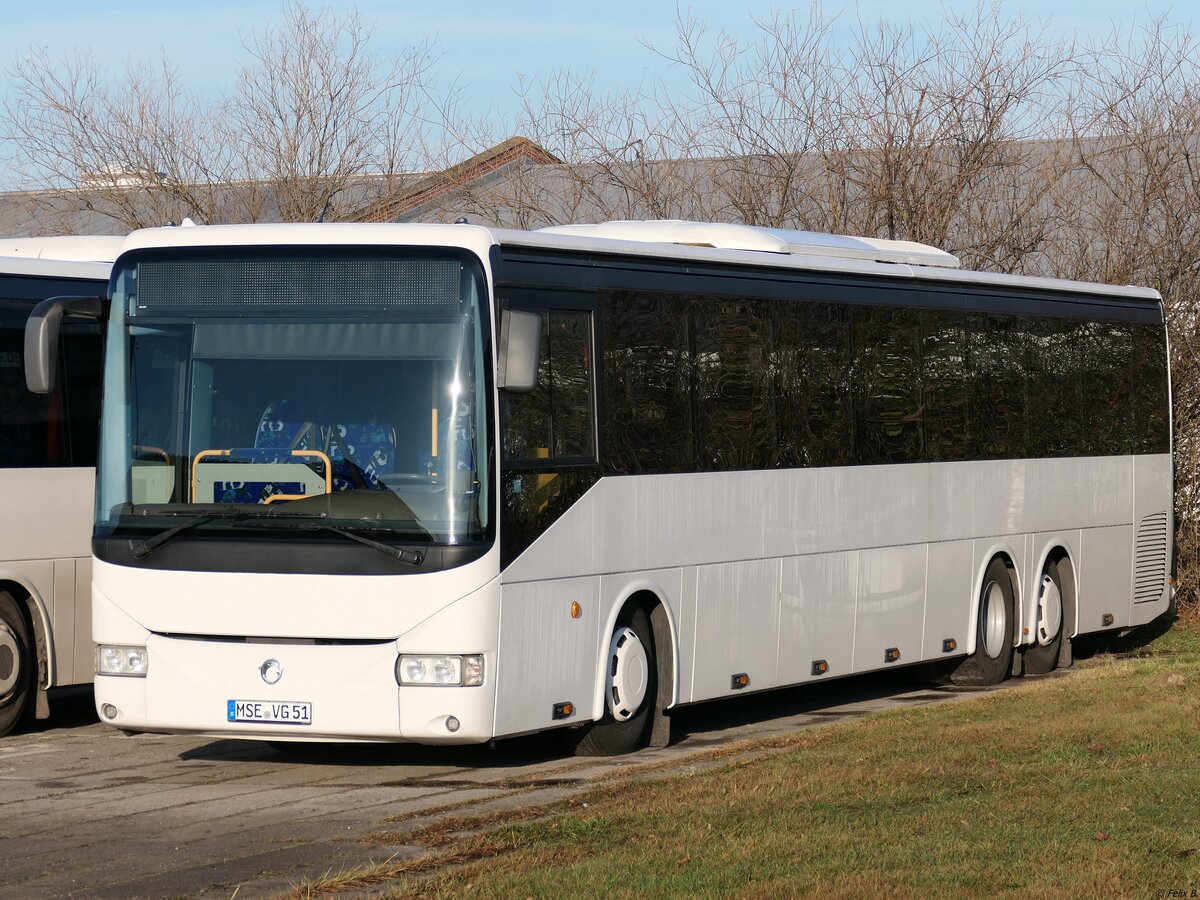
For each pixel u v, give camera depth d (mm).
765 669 15133
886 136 28750
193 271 12281
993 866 8750
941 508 17719
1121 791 10805
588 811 10258
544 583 12445
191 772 12750
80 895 8539
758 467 15023
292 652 11789
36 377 12234
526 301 12531
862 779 11250
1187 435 25281
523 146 30828
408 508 11812
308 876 8859
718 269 14742
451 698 11672
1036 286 19672
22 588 15055
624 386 13516
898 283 17234
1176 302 25922
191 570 11922
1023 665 19672
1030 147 29000
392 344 12031
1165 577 22125
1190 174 27156
